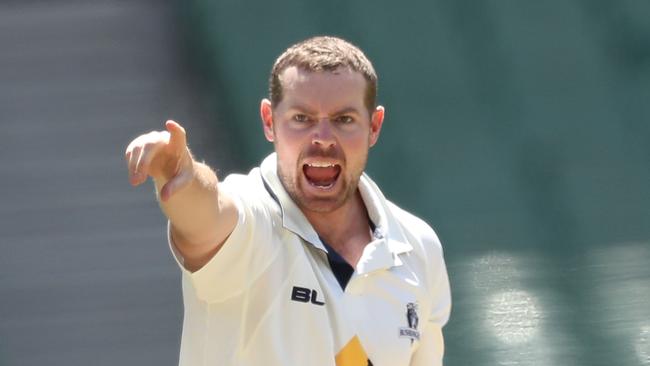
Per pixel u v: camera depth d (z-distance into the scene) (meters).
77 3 36.62
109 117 30.72
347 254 9.95
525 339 20.92
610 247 24.58
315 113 9.34
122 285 23.55
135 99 31.50
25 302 22.88
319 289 9.37
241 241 8.91
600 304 22.11
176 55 33.41
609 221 25.80
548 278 23.34
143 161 7.94
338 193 9.60
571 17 31.69
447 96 30.59
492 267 24.02
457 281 23.50
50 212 26.50
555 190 27.30
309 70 9.36
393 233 10.08
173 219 8.49
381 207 10.12
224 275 8.95
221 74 32.47
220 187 8.99
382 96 30.58
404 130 29.55
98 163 28.66
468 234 25.69
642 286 22.50
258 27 32.94
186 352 9.36
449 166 28.42
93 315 22.45
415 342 10.00
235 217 8.83
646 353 20.25
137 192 27.28
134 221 26.03
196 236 8.63
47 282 23.67
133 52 33.66
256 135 29.75
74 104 31.34
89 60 33.47
